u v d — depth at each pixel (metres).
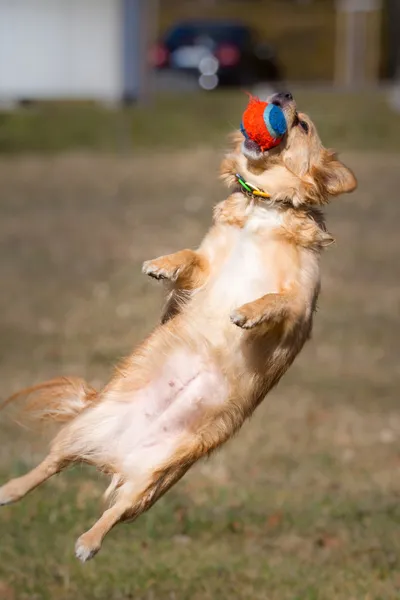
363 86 53.00
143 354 7.84
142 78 39.12
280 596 9.11
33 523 10.51
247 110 8.02
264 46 49.16
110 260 23.50
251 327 7.40
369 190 31.16
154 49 47.81
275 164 8.16
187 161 34.69
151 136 38.09
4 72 36.38
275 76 49.53
